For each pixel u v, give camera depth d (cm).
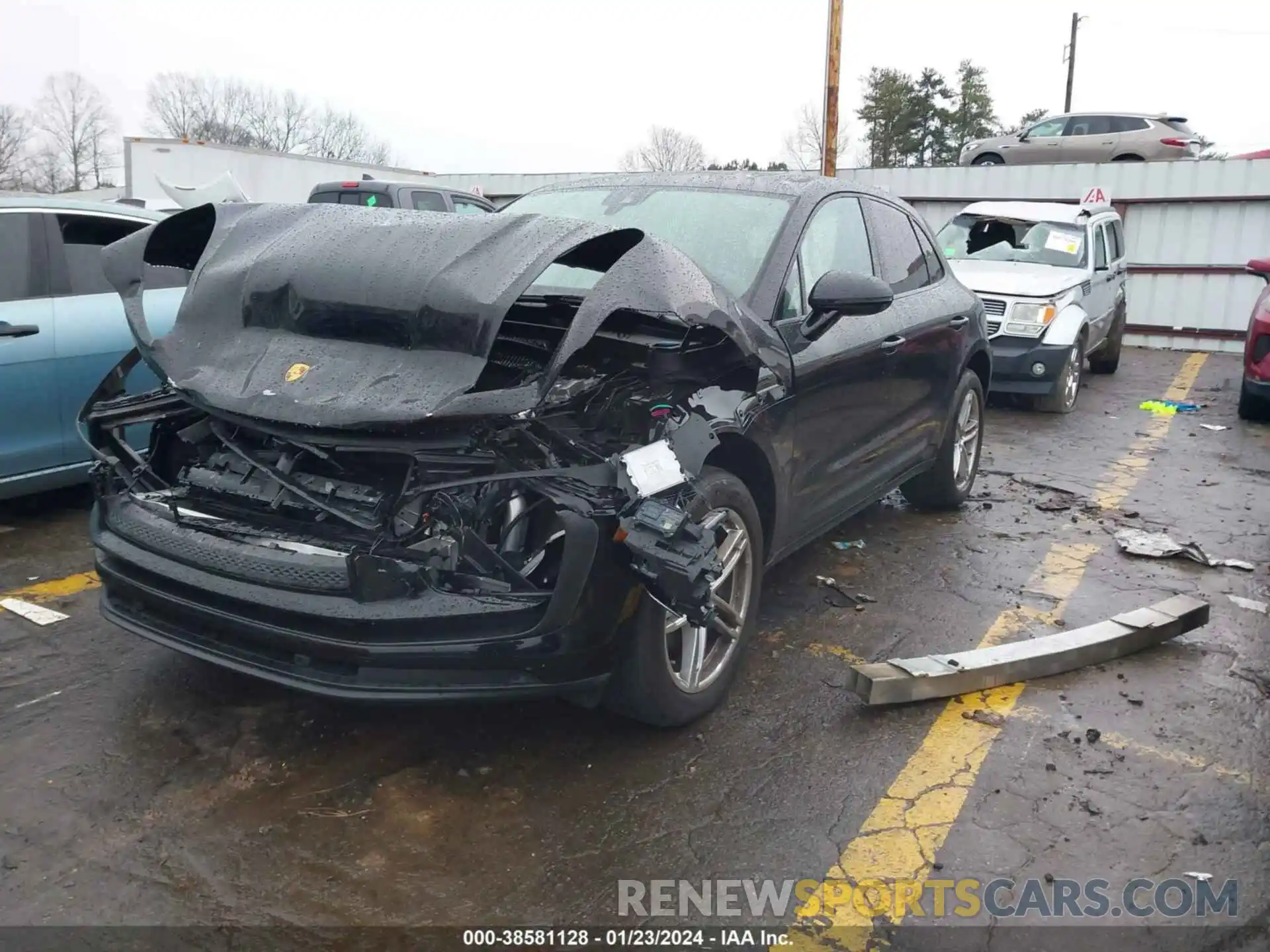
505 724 342
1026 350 931
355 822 288
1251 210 1461
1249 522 609
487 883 266
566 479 279
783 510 387
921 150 4784
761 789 312
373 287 306
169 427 353
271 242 347
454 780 310
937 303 533
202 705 347
